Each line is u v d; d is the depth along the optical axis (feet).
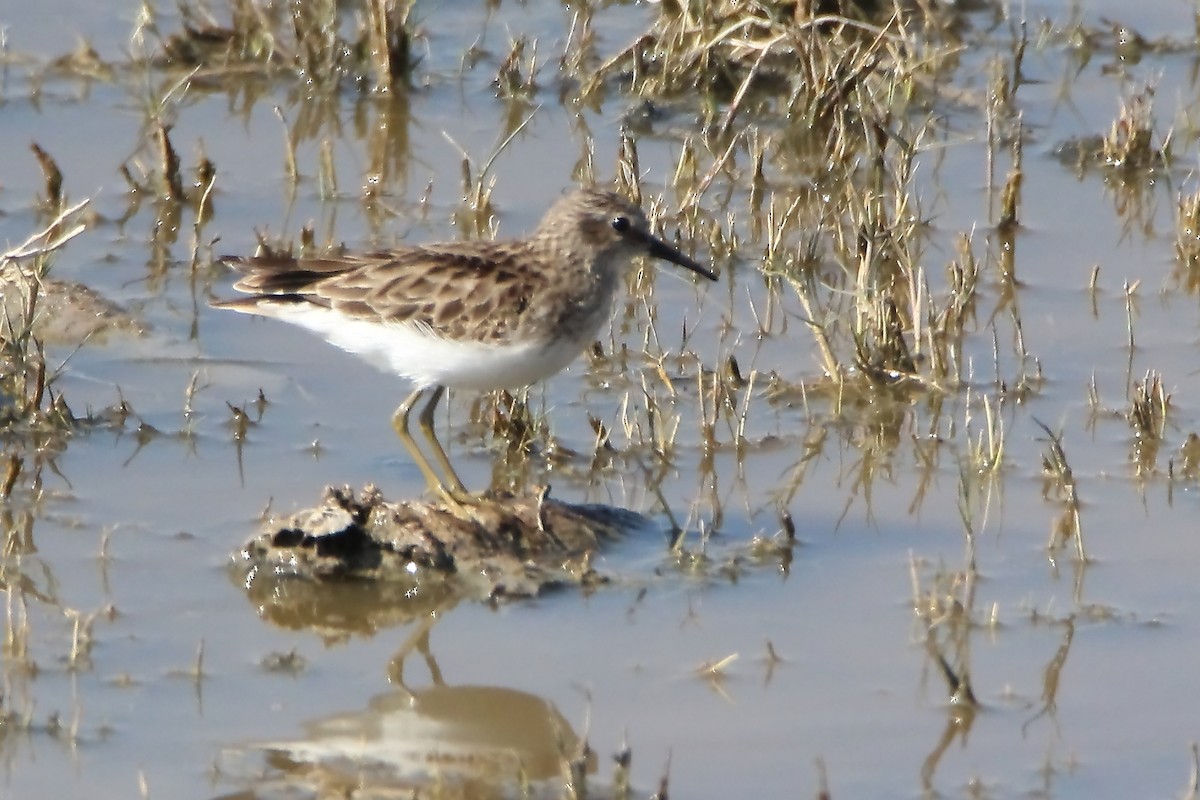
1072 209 56.75
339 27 64.64
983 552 39.83
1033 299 51.60
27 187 55.06
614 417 45.65
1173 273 53.01
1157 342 49.32
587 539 39.47
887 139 58.29
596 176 57.52
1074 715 33.91
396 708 33.83
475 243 41.09
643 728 33.27
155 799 30.71
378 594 37.91
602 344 49.08
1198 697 34.50
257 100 61.57
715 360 48.39
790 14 63.36
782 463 43.93
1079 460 43.83
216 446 43.50
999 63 63.10
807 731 33.27
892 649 36.09
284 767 31.83
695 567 38.96
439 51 64.85
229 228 53.57
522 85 62.44
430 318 39.22
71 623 35.99
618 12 68.23
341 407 45.65
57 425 43.70
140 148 57.77
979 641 36.37
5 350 45.03
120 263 51.44
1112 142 59.11
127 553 38.65
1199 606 37.60
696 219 54.39
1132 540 40.24
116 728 32.68
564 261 40.40
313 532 37.99
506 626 36.81
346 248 52.11
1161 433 44.70
